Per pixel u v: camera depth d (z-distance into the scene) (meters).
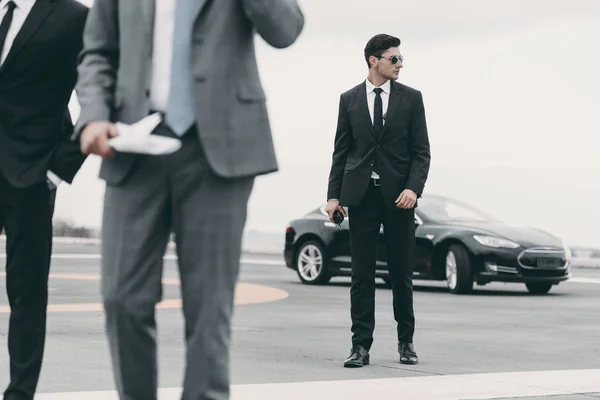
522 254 18.09
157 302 4.57
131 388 4.55
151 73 4.44
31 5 5.67
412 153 8.93
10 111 5.62
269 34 4.45
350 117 8.97
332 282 21.22
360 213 8.98
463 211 19.58
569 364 9.38
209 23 4.43
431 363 9.36
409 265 9.09
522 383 8.14
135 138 4.24
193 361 4.49
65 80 5.70
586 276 23.84
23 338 5.77
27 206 5.68
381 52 8.86
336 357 9.71
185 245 4.47
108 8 4.61
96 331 11.46
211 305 4.47
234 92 4.45
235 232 4.48
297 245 20.81
